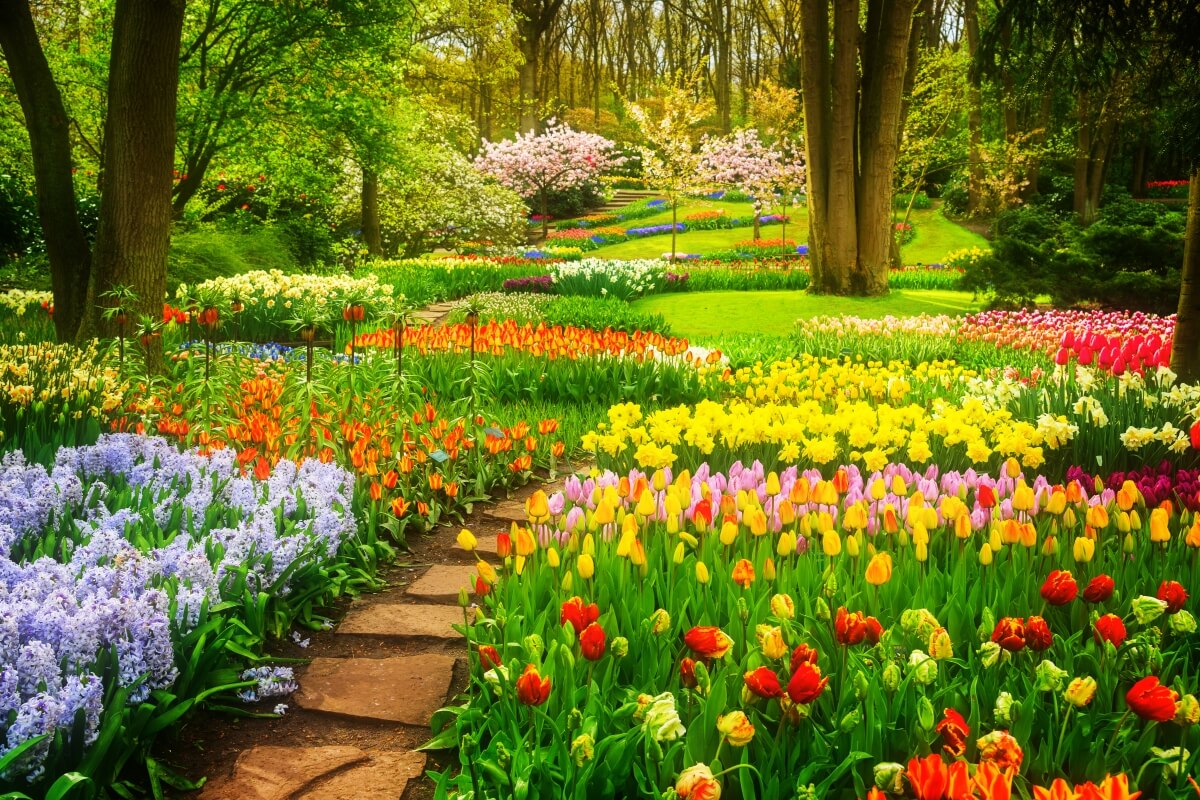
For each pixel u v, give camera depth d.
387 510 5.33
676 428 5.14
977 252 25.03
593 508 4.18
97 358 7.89
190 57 16.11
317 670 3.75
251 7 15.28
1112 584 2.86
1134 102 7.88
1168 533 3.47
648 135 34.84
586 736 2.29
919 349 12.27
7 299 12.73
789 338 13.53
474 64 35.09
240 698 3.46
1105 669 2.75
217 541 3.95
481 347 10.11
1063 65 7.41
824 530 3.78
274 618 4.04
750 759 2.44
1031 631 2.59
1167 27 6.90
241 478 4.79
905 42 18.53
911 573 3.48
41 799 2.61
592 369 9.15
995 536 3.53
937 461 5.57
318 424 6.31
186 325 11.34
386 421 6.71
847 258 19.55
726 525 3.54
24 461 4.82
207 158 16.41
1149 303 16.95
